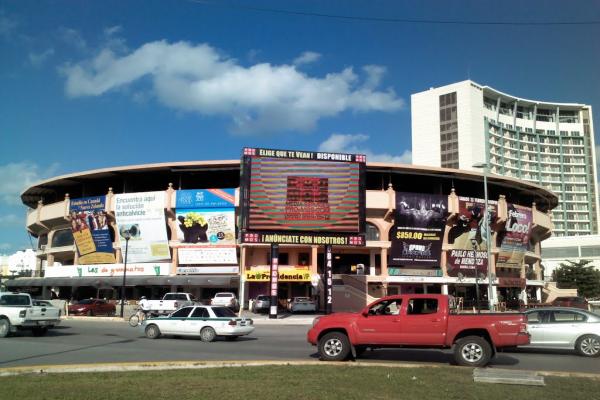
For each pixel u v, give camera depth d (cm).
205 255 5369
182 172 5756
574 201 14138
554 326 1761
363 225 4350
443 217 5603
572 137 14425
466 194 6406
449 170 5741
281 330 2995
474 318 1409
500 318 1398
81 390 958
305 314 4703
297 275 5281
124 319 3822
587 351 1708
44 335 2366
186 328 2234
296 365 1323
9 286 6262
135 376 1128
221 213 5338
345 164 4406
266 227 4191
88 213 5772
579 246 10456
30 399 884
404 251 5525
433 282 5600
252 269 5303
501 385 1040
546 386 1032
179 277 5338
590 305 4978
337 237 4300
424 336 1421
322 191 4322
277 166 4288
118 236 5653
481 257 5881
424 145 12875
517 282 6303
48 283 5816
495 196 6556
